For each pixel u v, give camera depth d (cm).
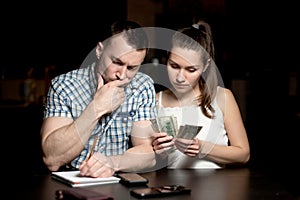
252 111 380
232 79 389
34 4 418
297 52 392
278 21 396
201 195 128
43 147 160
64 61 428
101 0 407
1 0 414
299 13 388
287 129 361
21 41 424
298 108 376
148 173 159
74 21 418
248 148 182
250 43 400
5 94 441
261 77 387
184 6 390
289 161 350
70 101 170
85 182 136
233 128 184
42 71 434
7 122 372
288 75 388
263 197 127
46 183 139
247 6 397
